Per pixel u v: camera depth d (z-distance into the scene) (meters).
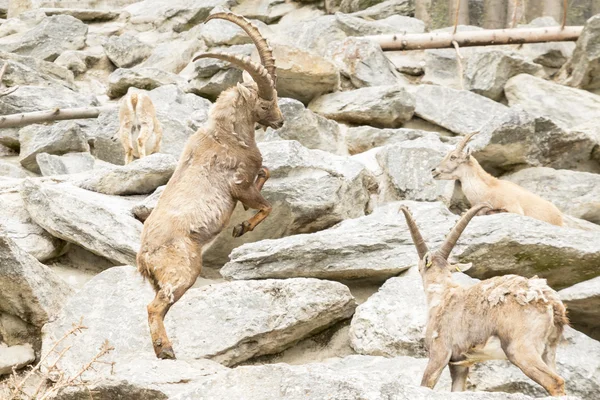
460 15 48.28
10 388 17.73
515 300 15.47
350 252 21.89
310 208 24.55
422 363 18.16
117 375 17.56
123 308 20.89
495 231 21.58
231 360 19.84
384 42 40.88
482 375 18.03
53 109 35.72
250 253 22.12
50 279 21.69
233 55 19.83
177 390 16.92
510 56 38.56
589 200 28.53
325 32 41.84
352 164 26.88
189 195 19.58
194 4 49.38
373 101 35.28
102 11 52.09
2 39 48.72
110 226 23.36
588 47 38.53
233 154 20.08
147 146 32.47
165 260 19.02
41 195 24.11
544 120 30.50
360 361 18.84
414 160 28.05
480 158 29.97
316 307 20.23
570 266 21.67
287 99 32.22
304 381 14.20
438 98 36.12
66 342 20.41
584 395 18.11
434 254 16.91
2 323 21.33
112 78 41.12
